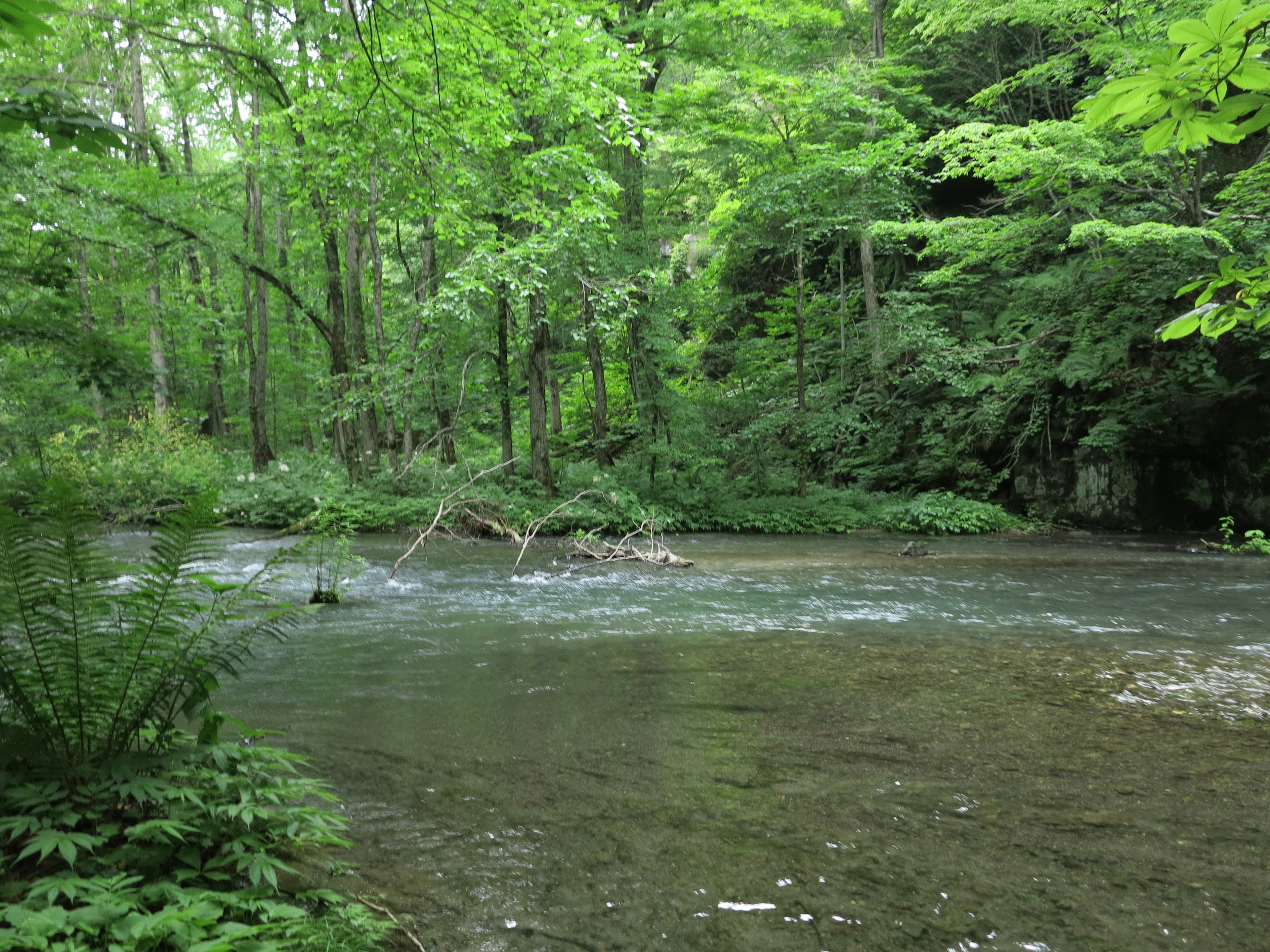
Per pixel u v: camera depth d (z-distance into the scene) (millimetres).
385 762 4250
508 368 21844
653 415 22438
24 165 10492
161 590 3438
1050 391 21547
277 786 3219
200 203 20281
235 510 20375
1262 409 18422
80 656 3318
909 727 4871
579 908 2771
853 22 27344
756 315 24812
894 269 29453
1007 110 24750
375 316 24250
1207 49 1863
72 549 3270
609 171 20547
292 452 29969
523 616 8906
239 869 2699
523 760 4301
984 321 25078
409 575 12625
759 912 2744
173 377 24594
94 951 2104
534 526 16266
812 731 4801
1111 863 3100
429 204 9312
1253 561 14531
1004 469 22766
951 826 3447
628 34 20156
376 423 23453
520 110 11094
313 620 8617
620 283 18344
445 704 5391
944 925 2658
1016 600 10086
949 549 16844
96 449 21734
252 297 29250
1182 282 18516
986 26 25172
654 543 17922
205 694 3541
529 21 7844
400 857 3154
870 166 19750
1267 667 6430
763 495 23656
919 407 24844
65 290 8930
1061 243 21594
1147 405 19547
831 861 3129
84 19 13180
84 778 3107
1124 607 9492
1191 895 2850
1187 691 5684
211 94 20453
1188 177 16828
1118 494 20500
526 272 16672
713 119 20875
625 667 6488
